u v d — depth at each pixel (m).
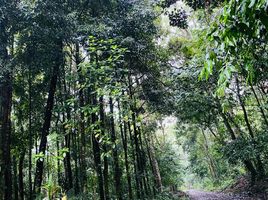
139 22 11.46
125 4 11.48
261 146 13.27
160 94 15.41
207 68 2.91
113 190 14.81
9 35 8.98
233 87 13.59
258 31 2.75
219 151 16.95
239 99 13.92
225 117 17.20
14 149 12.45
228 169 29.28
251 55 3.15
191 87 14.46
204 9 9.34
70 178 11.66
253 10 2.38
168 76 14.48
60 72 10.08
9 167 9.73
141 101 17.33
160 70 14.88
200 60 6.81
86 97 9.30
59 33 8.64
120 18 11.28
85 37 8.98
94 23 9.67
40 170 9.06
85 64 6.26
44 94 12.39
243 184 20.02
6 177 9.61
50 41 8.91
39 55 8.98
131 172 16.89
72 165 13.73
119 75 8.24
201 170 38.69
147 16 11.66
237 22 2.61
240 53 3.10
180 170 31.27
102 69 6.18
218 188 27.69
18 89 11.50
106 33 9.59
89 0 10.40
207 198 19.72
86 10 10.84
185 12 12.59
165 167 25.19
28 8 8.28
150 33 12.15
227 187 24.05
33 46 8.95
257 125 18.31
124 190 16.39
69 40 9.13
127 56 11.70
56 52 9.09
